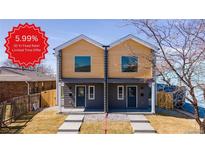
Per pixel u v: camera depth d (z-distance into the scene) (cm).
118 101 2159
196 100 903
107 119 1708
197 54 859
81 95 2183
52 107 2327
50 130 1399
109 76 2048
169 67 907
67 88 2175
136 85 2155
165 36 892
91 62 2067
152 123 1611
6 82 2672
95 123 1588
